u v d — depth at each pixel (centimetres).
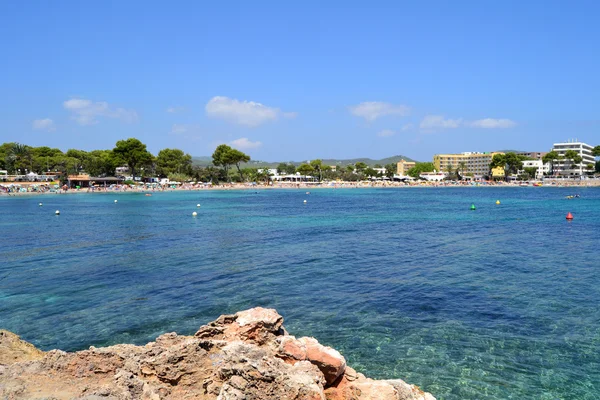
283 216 7294
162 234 5084
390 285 2688
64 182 17412
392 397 1154
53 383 1034
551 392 1466
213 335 1366
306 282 2773
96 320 2119
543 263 3288
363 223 6125
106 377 1092
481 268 3136
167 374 1109
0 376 1052
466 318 2111
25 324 2077
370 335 1919
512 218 6725
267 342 1314
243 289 2622
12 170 18975
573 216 6938
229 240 4556
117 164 18612
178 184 19738
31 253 3881
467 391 1474
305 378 1005
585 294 2458
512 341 1844
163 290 2622
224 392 943
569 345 1798
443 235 4844
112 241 4566
